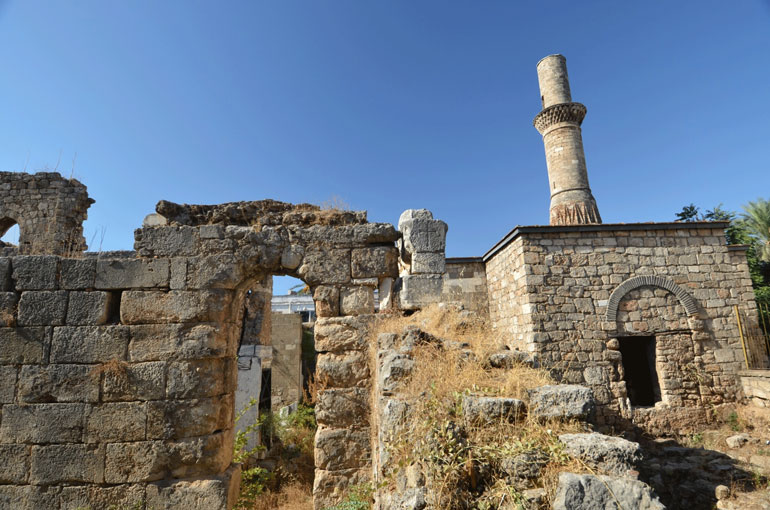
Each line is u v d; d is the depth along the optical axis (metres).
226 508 5.73
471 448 2.91
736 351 11.91
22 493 5.71
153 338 6.20
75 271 6.34
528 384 3.61
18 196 13.71
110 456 5.82
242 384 11.41
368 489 5.52
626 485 2.34
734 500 7.58
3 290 6.24
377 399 5.05
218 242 6.67
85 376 6.02
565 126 21.22
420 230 7.12
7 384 5.97
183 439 5.95
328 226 7.13
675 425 11.41
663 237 12.50
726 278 12.30
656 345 11.99
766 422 10.70
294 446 11.77
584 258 12.23
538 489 2.59
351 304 6.88
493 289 14.88
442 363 4.02
